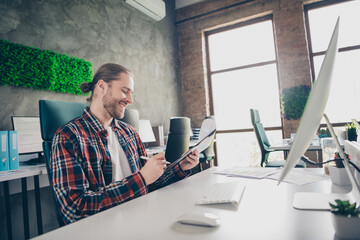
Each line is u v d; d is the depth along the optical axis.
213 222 0.51
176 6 5.50
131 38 4.22
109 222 0.57
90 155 0.94
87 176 0.90
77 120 1.00
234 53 5.11
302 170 1.07
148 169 0.85
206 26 5.19
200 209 0.63
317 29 4.38
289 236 0.45
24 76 2.49
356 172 0.70
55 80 2.80
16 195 2.29
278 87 4.65
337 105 4.11
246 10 4.79
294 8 4.36
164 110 4.84
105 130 1.03
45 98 2.75
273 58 4.74
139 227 0.53
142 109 4.31
